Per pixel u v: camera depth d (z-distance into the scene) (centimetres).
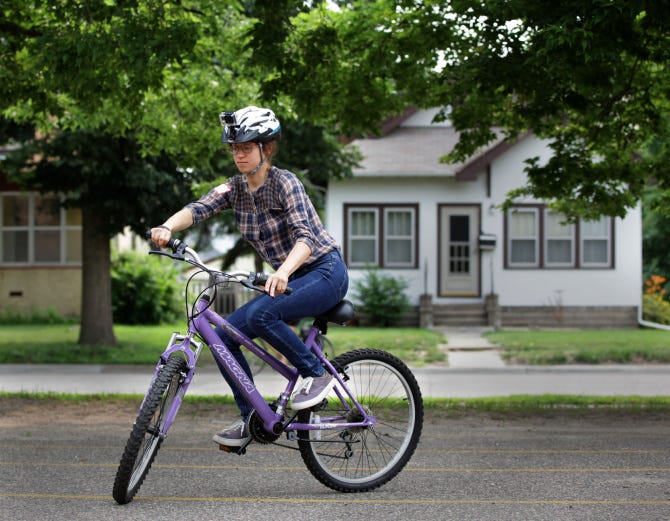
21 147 1856
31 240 2712
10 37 1088
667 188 1224
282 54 1013
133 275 2636
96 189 1856
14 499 488
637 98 1097
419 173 2489
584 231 2530
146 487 520
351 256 2553
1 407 939
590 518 450
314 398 487
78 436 732
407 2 1027
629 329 2491
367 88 1097
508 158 2517
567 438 726
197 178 1933
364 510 466
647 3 751
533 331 2375
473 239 2539
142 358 1769
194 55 973
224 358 477
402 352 1912
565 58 802
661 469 578
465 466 590
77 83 977
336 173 2317
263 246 491
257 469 575
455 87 1059
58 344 1962
